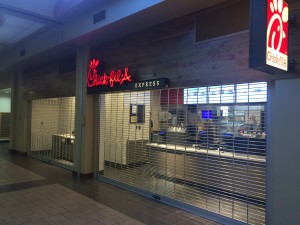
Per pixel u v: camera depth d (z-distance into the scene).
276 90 2.94
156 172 4.69
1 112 13.01
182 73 4.02
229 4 3.46
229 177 3.78
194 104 4.08
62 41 5.70
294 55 2.81
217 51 3.58
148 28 4.60
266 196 3.15
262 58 2.42
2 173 6.23
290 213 2.80
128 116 5.24
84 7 4.80
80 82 6.07
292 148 2.79
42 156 8.07
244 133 3.53
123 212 3.94
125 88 4.88
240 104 3.52
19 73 9.31
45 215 3.77
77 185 5.32
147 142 4.85
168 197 4.34
